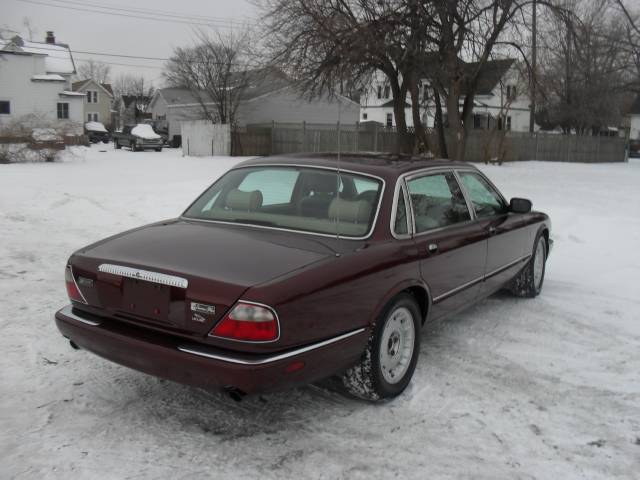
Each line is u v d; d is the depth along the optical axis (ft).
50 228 31.22
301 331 10.82
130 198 42.24
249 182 15.30
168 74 163.73
